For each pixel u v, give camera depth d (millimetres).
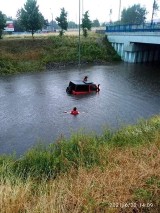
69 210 5785
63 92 28641
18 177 7699
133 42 50594
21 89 29922
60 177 7926
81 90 27938
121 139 11602
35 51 47719
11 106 23500
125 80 35344
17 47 47406
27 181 7465
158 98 26484
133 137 11742
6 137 16734
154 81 34844
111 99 25938
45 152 10062
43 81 34188
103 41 57031
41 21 54281
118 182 6668
